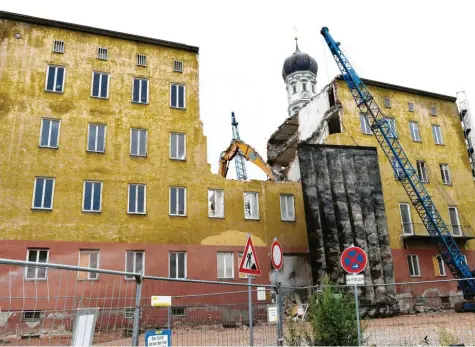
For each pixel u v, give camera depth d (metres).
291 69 82.31
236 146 38.84
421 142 35.41
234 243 26.61
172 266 24.91
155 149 26.66
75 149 24.83
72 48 26.77
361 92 34.19
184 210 26.20
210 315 14.48
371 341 14.18
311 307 10.81
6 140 23.59
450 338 12.39
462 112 39.53
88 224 23.78
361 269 10.96
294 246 28.11
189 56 29.75
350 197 28.52
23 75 25.12
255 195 28.44
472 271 30.11
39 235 22.69
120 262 23.75
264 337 13.81
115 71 27.34
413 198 32.84
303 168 28.02
